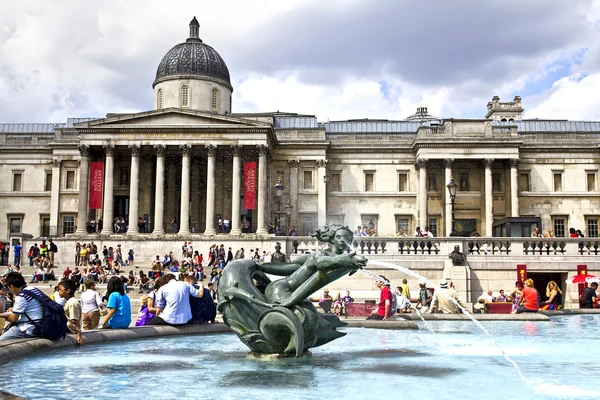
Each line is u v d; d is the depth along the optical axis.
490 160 69.31
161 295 17.11
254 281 13.09
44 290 44.38
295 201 71.19
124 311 16.28
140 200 69.62
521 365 12.34
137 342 15.21
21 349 11.96
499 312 29.06
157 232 63.25
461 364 12.36
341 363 12.27
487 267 40.91
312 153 71.62
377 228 72.94
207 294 18.23
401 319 21.58
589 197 72.38
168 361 12.30
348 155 74.06
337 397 9.03
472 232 66.12
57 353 12.99
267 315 12.27
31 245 60.41
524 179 73.06
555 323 22.17
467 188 72.00
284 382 10.15
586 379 10.80
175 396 9.05
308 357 12.91
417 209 71.62
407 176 73.62
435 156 69.75
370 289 40.75
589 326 21.02
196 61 74.25
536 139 73.81
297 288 12.50
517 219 48.47
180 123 65.19
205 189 71.25
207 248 62.25
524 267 40.56
